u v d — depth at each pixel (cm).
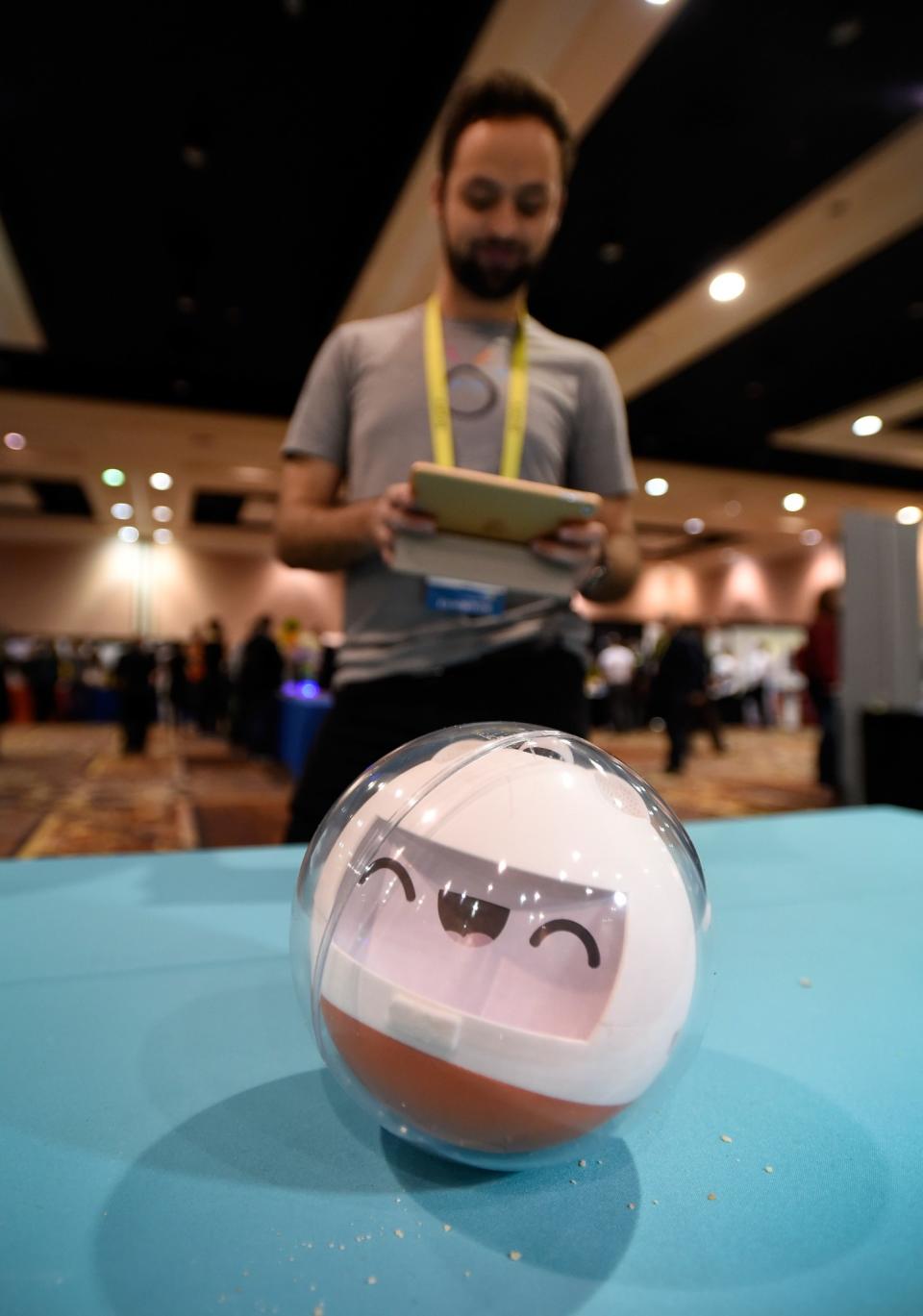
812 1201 32
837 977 56
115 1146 35
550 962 29
